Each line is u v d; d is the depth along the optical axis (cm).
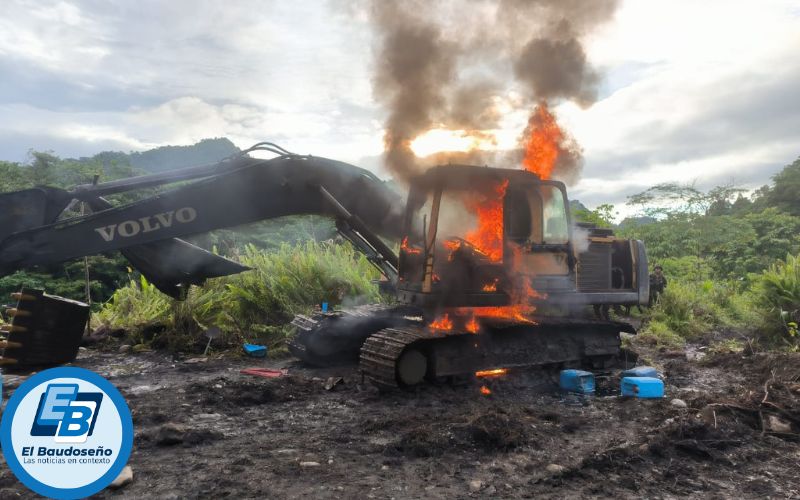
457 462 441
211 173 750
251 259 1183
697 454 462
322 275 1141
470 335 682
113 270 2534
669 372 812
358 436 501
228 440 489
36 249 668
